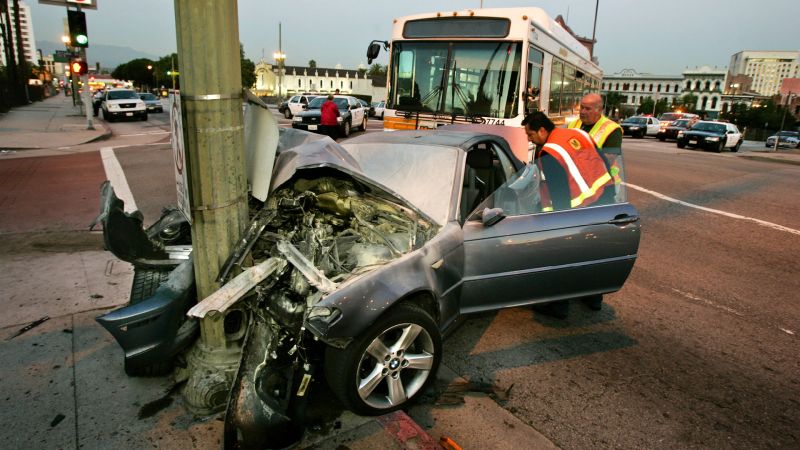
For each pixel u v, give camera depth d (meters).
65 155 12.40
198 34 2.44
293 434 2.60
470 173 3.88
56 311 3.92
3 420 2.73
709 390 3.34
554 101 10.30
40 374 3.14
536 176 3.80
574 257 3.66
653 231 7.39
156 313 2.75
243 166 2.80
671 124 30.89
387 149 4.09
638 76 122.19
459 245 3.26
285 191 3.35
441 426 2.86
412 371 3.09
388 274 2.77
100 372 3.18
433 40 8.53
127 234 3.17
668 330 4.18
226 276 2.77
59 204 7.39
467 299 3.42
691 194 10.63
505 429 2.86
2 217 6.64
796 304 4.82
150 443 2.61
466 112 8.39
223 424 2.76
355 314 2.55
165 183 9.02
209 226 2.71
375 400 2.84
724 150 25.73
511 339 3.90
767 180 13.38
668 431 2.91
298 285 2.79
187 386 2.86
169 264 3.37
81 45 16.08
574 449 2.72
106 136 16.97
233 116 2.65
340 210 3.41
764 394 3.32
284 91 129.12
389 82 9.04
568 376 3.42
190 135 2.57
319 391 3.08
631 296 4.89
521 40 7.93
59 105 40.03
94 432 2.67
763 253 6.43
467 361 3.55
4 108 28.89
